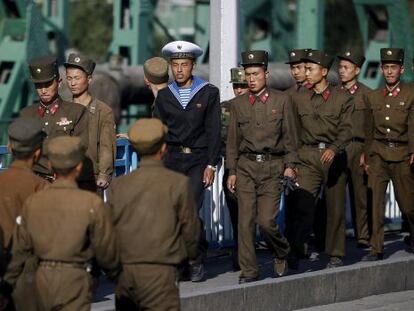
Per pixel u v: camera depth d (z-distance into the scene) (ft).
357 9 223.10
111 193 67.05
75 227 63.26
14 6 205.57
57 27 245.45
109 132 88.28
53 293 63.26
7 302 65.87
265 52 93.81
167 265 66.28
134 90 202.08
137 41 226.99
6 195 67.62
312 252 113.91
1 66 209.26
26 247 64.39
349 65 114.93
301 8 232.32
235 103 94.27
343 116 101.14
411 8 375.86
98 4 389.19
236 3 112.78
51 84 84.38
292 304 94.84
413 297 103.30
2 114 201.57
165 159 94.43
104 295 90.12
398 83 109.29
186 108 93.66
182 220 66.49
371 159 109.81
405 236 124.98
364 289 102.32
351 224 126.72
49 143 64.59
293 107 101.30
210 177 94.07
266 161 93.15
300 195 101.45
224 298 89.10
